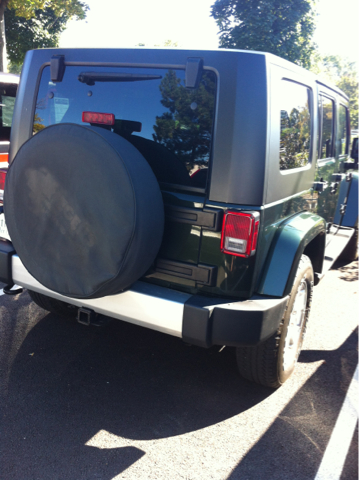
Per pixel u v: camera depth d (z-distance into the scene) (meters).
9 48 19.22
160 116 2.58
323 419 2.85
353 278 5.59
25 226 2.48
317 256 3.51
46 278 2.46
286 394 3.09
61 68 2.84
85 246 2.31
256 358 2.85
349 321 4.32
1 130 5.77
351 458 2.52
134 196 2.21
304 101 3.16
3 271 2.90
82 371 3.21
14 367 3.19
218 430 2.69
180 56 2.50
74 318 4.01
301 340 3.31
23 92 3.02
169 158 2.56
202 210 2.44
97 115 2.62
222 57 2.39
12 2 13.33
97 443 2.51
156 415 2.79
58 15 15.17
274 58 2.56
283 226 2.76
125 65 2.65
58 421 2.67
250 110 2.38
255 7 22.34
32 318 3.96
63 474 2.28
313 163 3.48
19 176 2.45
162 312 2.45
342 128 4.76
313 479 2.36
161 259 2.59
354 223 5.18
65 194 2.32
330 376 3.34
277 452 2.54
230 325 2.39
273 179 2.57
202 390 3.08
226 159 2.40
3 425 2.60
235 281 2.46
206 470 2.37
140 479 2.28
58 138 2.33
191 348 3.63
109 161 2.25
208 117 2.45
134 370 3.27
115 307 2.57
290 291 2.65
